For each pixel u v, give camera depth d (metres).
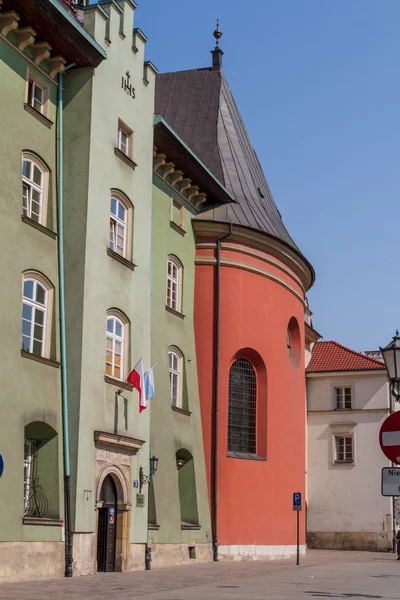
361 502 52.47
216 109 41.72
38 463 23.38
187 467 32.59
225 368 35.03
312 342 56.75
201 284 35.31
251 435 36.56
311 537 53.03
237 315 35.78
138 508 27.11
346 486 53.00
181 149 31.95
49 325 24.08
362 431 53.41
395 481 12.53
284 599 17.44
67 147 25.77
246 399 36.53
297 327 40.50
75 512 23.41
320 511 53.22
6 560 20.69
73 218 25.22
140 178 28.92
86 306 24.69
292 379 39.19
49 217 24.62
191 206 35.25
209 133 40.72
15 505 21.23
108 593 18.00
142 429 27.59
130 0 28.78
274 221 39.75
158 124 30.33
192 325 34.22
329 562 35.53
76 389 24.05
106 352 26.08
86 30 26.66
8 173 22.52
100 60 26.06
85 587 19.52
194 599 17.05
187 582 22.06
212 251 35.69
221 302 35.44
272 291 37.81
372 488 52.34
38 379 22.91
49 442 23.47
